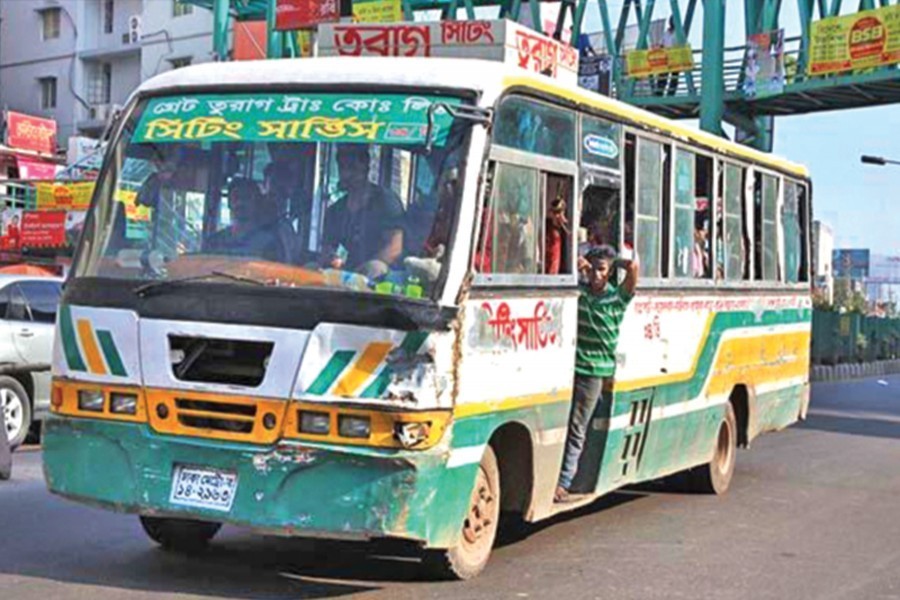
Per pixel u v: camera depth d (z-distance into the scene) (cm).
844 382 4062
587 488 997
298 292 732
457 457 754
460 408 752
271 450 722
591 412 955
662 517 1170
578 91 933
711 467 1299
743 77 3303
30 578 816
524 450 875
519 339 831
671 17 3722
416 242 748
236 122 803
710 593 865
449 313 734
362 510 712
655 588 872
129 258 791
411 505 717
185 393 741
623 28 3812
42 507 1084
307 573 853
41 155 4634
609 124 988
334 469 714
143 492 752
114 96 6159
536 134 865
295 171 780
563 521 1130
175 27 5638
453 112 768
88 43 6197
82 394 775
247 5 4059
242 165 792
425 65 802
